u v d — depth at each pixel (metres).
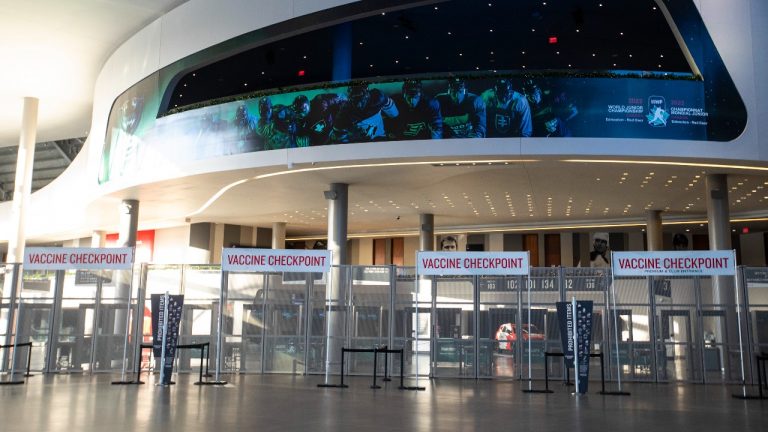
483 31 22.06
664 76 17.55
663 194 25.30
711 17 17.81
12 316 14.66
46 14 22.09
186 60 21.48
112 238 40.06
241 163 19.52
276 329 14.94
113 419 8.35
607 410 9.99
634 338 14.40
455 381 13.96
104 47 24.91
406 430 7.88
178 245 37.06
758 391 12.66
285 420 8.48
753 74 17.55
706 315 14.36
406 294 14.91
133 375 14.11
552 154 17.44
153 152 21.58
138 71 23.09
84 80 28.20
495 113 17.73
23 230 28.94
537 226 35.41
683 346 14.27
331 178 21.42
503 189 24.55
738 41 17.69
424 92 18.19
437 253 13.12
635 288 14.53
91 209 29.11
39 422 8.06
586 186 23.59
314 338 14.88
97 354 14.64
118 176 23.42
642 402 11.02
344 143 18.48
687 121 17.36
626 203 27.94
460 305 14.77
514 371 14.41
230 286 15.07
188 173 20.48
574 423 8.66
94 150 26.39
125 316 14.84
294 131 18.97
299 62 23.33
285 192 24.28
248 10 20.30
